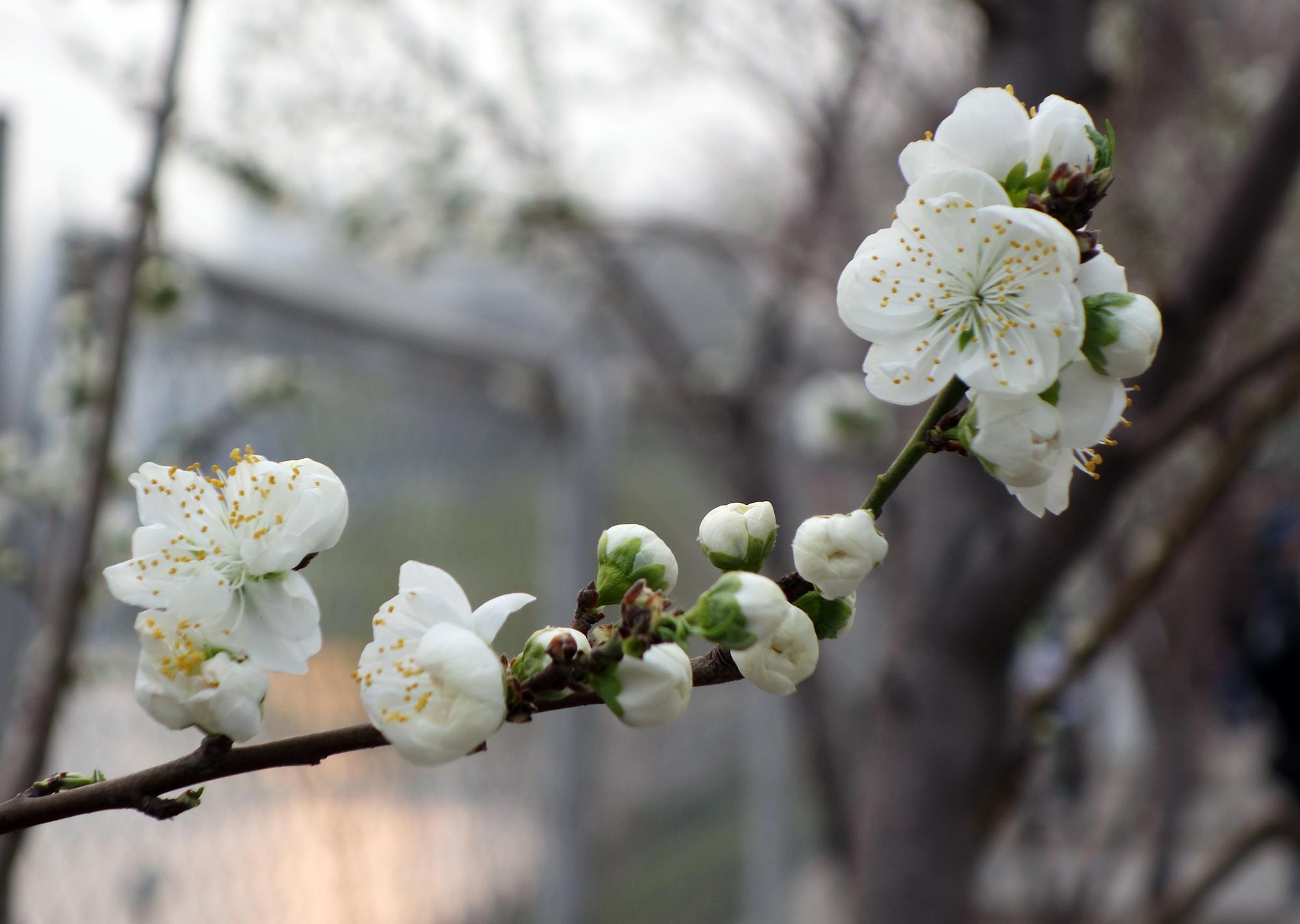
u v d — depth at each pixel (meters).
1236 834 3.08
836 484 5.33
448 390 3.59
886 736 2.71
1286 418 2.74
